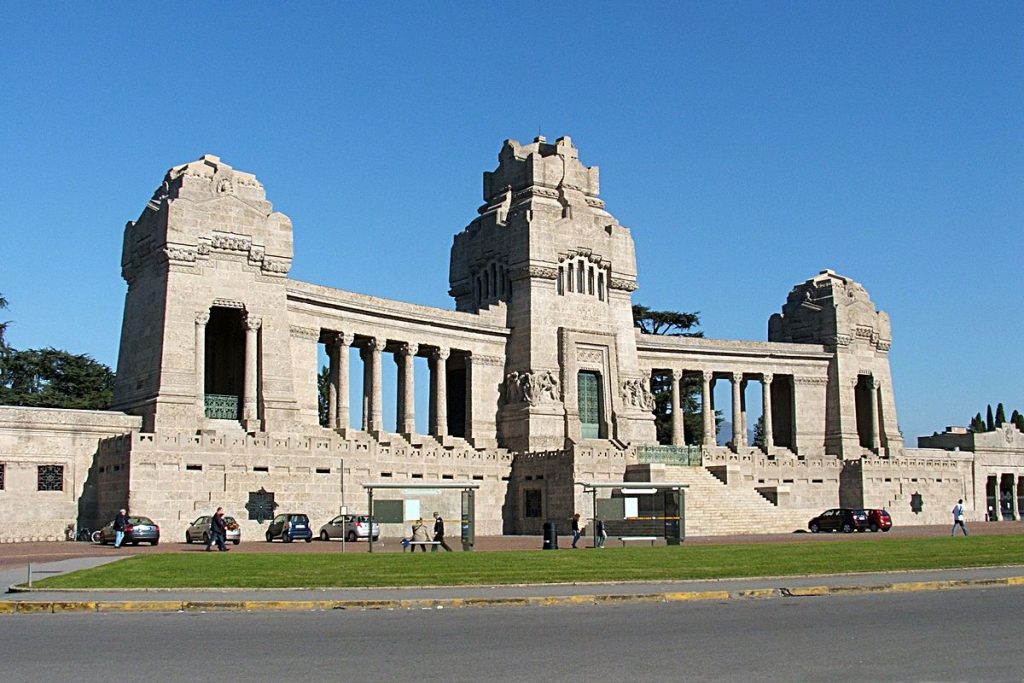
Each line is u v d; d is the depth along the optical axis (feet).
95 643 94.12
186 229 270.05
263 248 282.15
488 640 95.20
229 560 168.66
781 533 297.94
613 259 363.35
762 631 99.86
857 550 190.29
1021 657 86.33
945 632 98.84
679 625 103.96
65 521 249.34
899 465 379.96
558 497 301.22
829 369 416.46
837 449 409.28
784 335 433.89
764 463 358.23
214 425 269.64
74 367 422.82
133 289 285.02
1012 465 434.71
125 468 241.14
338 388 313.73
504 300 354.33
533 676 79.20
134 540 224.12
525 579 139.13
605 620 107.86
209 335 314.55
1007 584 140.77
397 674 79.97
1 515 240.73
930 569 154.40
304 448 264.93
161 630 101.91
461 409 359.87
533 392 337.31
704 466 334.03
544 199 357.82
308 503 263.70
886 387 427.33
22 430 246.27
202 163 280.92
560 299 349.61
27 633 100.07
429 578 139.95
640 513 231.30
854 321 419.74
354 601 118.62
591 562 163.32
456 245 379.14
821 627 102.22
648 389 367.25
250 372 276.62
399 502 209.36
